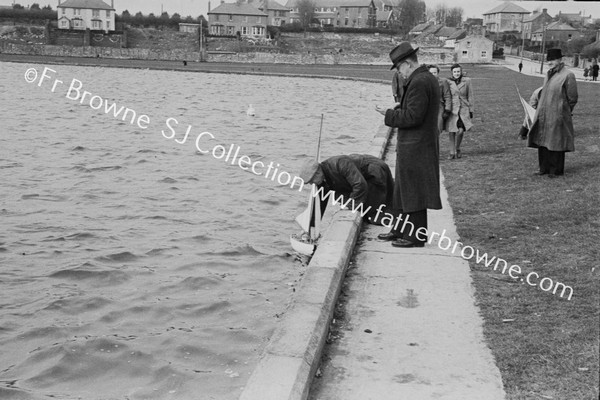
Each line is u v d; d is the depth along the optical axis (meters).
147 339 7.39
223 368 6.71
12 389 6.30
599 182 12.01
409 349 5.99
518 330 6.17
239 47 135.38
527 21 175.25
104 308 8.33
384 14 188.00
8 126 27.41
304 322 6.12
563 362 5.42
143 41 137.75
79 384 6.43
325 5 187.38
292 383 5.05
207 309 8.30
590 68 65.50
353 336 6.32
